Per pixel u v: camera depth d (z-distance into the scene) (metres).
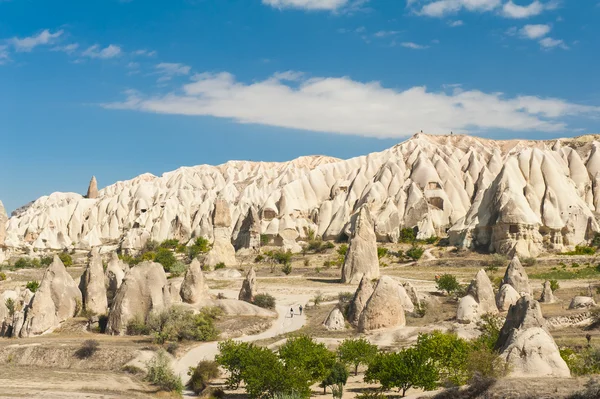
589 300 61.41
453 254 111.38
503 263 98.81
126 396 41.88
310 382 41.00
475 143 192.00
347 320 61.75
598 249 109.62
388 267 104.50
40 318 59.84
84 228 184.25
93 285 64.25
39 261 123.31
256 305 68.88
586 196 143.12
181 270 99.62
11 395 41.72
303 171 193.75
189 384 46.19
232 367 43.19
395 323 57.53
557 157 151.38
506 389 29.42
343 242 135.50
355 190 159.62
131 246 139.12
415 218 140.38
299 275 98.75
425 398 32.41
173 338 55.38
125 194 189.50
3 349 54.31
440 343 40.31
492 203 114.56
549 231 116.12
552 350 31.95
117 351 52.06
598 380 27.98
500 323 50.81
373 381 43.31
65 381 45.94
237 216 161.75
